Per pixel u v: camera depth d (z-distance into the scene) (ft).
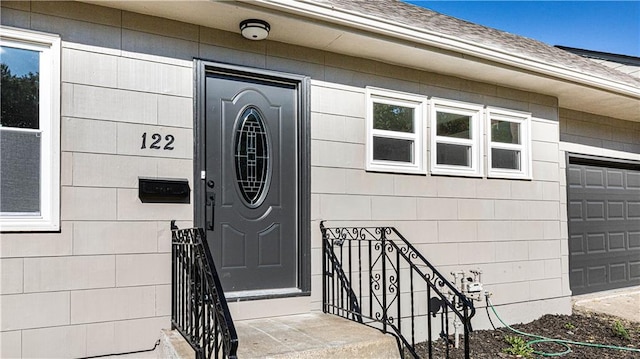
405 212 14.98
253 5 11.06
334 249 13.53
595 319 17.98
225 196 12.34
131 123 11.09
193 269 9.30
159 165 11.37
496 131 17.44
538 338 15.21
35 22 10.14
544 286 18.07
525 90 18.11
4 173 9.78
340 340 10.27
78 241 10.35
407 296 14.80
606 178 22.79
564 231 20.39
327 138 13.76
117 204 10.82
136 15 11.28
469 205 16.37
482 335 15.42
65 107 10.37
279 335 10.67
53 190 10.11
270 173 13.02
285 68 13.21
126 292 10.82
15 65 10.00
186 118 11.77
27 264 9.82
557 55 19.36
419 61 14.82
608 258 22.31
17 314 9.68
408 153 15.39
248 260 12.57
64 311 10.12
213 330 8.34
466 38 14.30
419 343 14.52
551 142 18.83
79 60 10.58
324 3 11.72
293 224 13.32
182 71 11.79
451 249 15.81
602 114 22.38
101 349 10.46
